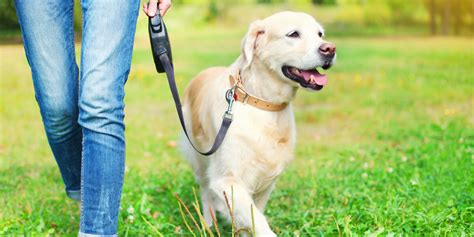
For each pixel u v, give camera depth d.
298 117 8.12
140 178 4.79
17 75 12.15
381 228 3.00
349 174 4.81
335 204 3.91
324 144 6.38
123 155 2.66
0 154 5.89
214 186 3.17
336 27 31.44
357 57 16.36
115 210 2.67
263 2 36.19
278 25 3.28
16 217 3.78
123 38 2.62
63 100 2.83
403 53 17.22
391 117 7.75
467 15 26.17
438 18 29.98
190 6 34.38
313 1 36.56
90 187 2.60
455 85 10.48
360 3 34.72
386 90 10.27
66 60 2.82
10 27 19.08
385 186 4.22
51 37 2.76
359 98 9.57
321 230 3.32
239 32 28.97
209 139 3.42
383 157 5.41
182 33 29.08
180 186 4.41
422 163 4.98
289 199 4.29
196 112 3.70
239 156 3.15
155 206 4.00
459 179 4.21
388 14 32.22
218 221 3.74
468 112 7.80
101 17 2.58
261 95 3.25
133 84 11.34
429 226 3.20
